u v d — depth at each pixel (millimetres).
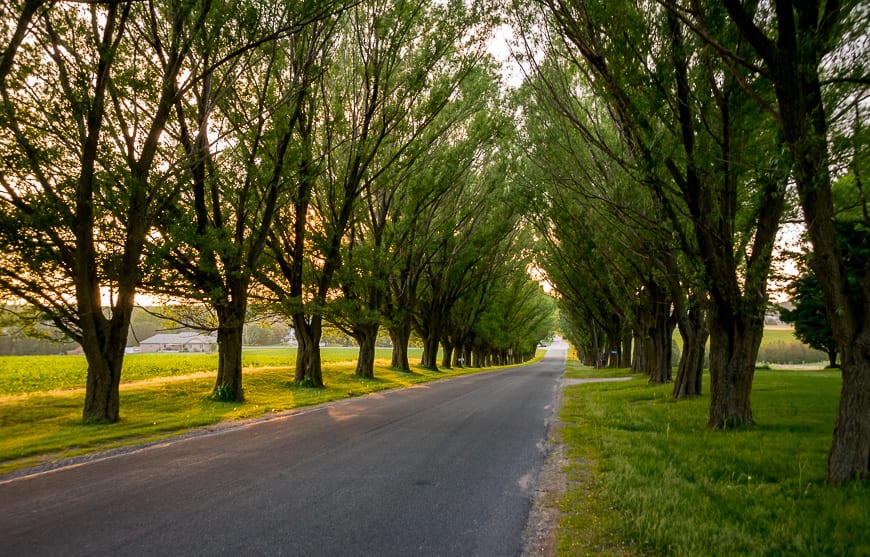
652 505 5391
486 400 18641
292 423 12461
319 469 7531
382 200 30422
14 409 13852
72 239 13180
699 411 13914
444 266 38469
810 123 6512
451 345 53219
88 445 9531
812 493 5984
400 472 7410
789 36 6242
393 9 20766
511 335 63688
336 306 21344
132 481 6797
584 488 6531
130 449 9102
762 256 10461
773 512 5312
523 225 43656
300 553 4359
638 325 29875
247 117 17906
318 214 25500
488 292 49344
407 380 30453
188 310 18344
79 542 4582
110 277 13875
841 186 10867
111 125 13625
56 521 5160
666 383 23719
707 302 11727
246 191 17500
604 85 10922
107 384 12594
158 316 17094
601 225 19828
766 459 7688
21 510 5543
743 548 4270
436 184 28938
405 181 28719
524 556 4348
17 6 10023
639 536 4605
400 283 36562
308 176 19500
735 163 9203
